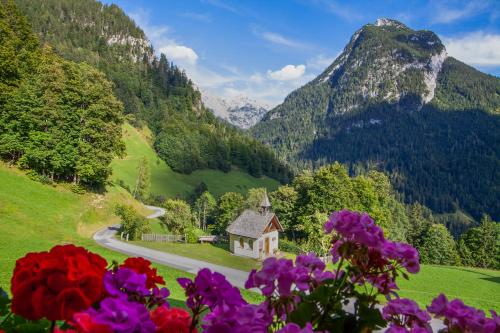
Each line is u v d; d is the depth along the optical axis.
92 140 45.69
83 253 2.37
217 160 143.38
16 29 59.62
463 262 75.69
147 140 137.25
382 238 2.42
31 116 41.41
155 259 32.66
